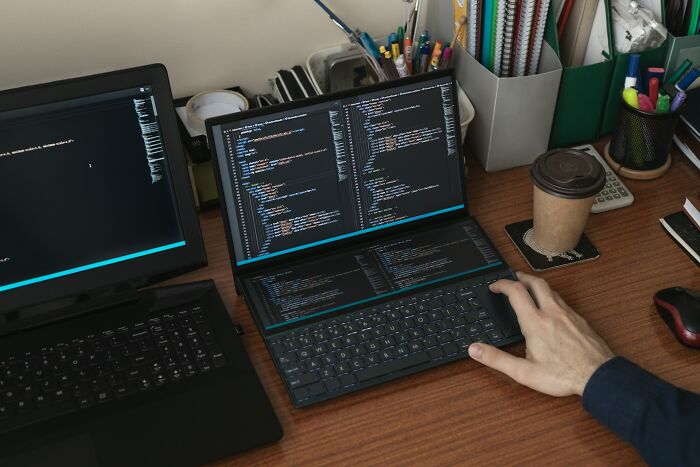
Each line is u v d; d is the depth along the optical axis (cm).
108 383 112
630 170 147
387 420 111
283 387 115
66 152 112
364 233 132
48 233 114
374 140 128
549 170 126
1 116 107
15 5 128
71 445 106
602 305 127
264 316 121
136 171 116
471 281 127
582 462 106
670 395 105
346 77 155
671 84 146
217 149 120
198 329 119
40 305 117
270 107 121
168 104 114
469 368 117
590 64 144
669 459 101
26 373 112
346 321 121
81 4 132
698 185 147
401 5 157
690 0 144
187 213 121
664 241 137
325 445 108
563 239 132
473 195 145
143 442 106
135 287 122
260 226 125
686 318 119
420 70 149
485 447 108
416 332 120
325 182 127
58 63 137
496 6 135
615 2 143
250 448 106
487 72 138
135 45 140
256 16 146
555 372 112
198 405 110
